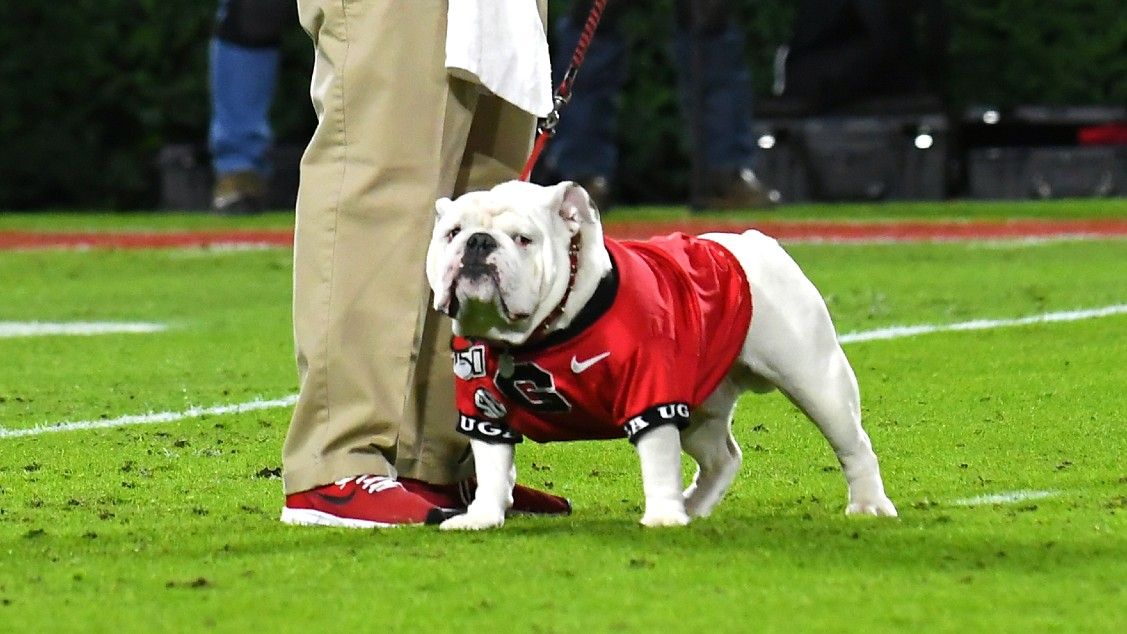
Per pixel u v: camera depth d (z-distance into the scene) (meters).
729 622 6.35
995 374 13.52
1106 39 37.31
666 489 8.05
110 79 37.50
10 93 37.50
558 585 6.94
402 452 9.19
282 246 27.61
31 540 8.10
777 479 9.78
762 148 35.38
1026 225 29.12
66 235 30.58
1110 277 20.64
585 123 32.12
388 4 8.66
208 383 14.15
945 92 36.94
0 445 11.27
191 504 9.23
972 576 7.00
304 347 8.80
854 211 32.44
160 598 6.86
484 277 7.63
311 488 8.70
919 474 9.78
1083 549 7.46
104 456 10.80
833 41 35.34
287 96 37.25
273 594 6.88
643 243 8.38
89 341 16.92
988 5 37.06
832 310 18.14
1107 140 36.22
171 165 37.97
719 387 8.74
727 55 32.25
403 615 6.52
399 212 8.73
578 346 7.87
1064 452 10.34
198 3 37.19
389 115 8.69
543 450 10.74
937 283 20.64
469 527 8.27
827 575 7.06
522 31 8.91
